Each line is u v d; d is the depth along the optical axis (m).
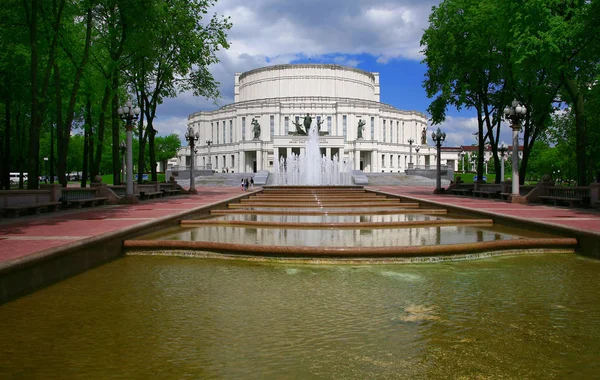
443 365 4.02
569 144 41.06
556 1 20.81
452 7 30.48
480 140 33.31
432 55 32.09
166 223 13.09
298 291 6.66
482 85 31.73
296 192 31.25
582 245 9.91
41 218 14.05
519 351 4.35
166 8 27.25
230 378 3.76
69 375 3.84
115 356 4.23
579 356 4.24
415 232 11.91
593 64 22.73
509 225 13.45
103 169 101.62
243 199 25.25
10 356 4.25
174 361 4.11
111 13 22.59
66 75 25.50
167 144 110.00
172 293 6.57
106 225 11.69
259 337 4.72
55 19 18.84
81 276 7.72
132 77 28.66
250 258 9.17
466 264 8.75
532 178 88.06
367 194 29.98
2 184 34.88
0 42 21.59
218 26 32.28
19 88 25.62
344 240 10.23
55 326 5.10
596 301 6.12
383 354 4.27
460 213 17.53
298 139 91.25
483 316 5.45
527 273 7.93
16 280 6.28
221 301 6.13
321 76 109.50
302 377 3.77
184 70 29.91
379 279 7.43
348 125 102.81
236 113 106.62
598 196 17.91
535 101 27.62
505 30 24.20
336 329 4.97
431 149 118.69
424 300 6.16
